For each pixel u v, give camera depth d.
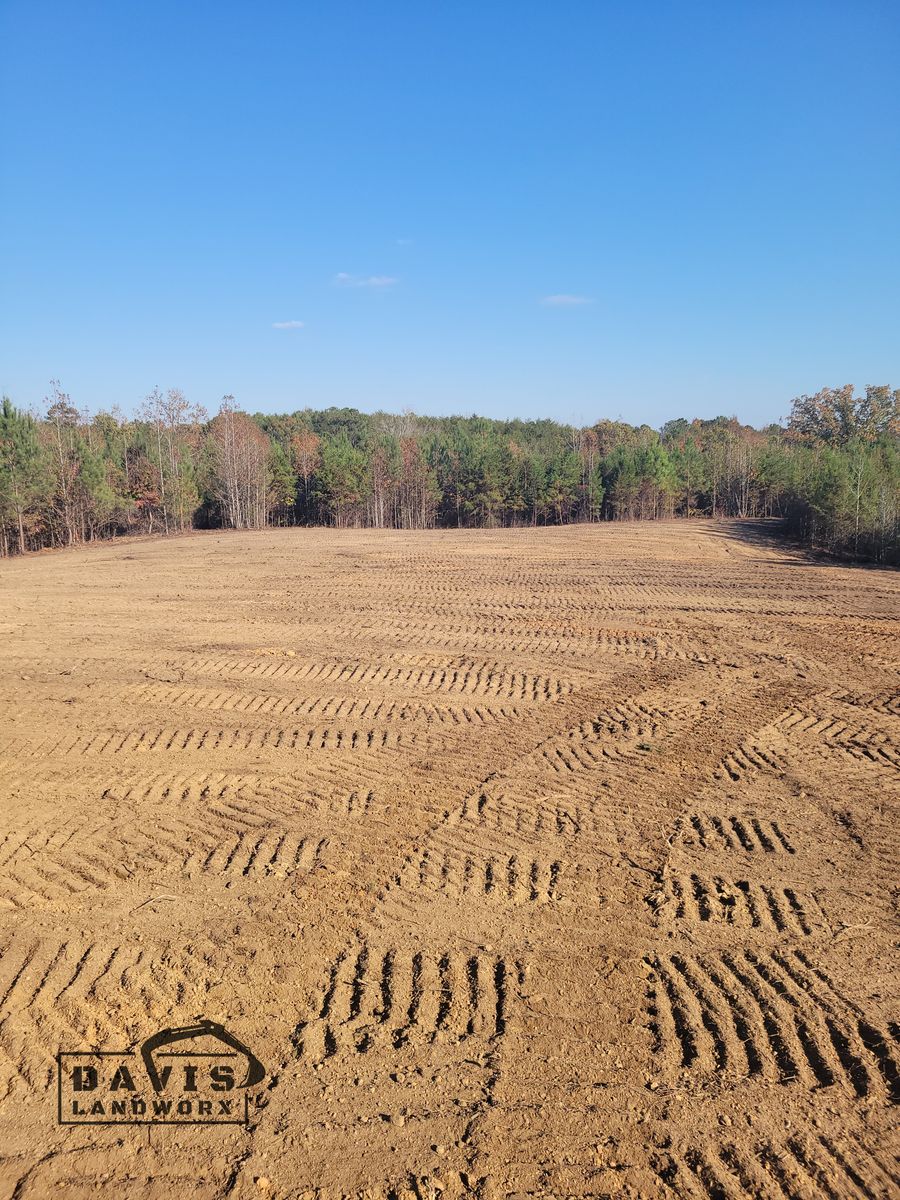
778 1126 3.97
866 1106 4.09
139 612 18.89
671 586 22.80
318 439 79.75
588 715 10.78
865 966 5.29
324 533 47.16
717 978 5.16
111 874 6.56
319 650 14.78
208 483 56.72
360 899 6.13
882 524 28.86
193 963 5.35
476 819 7.54
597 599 20.53
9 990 5.11
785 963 5.32
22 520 38.56
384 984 5.11
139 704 11.37
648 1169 3.73
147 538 45.56
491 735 9.98
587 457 76.88
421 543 38.22
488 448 70.19
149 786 8.39
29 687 12.28
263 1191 3.64
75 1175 3.75
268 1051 4.55
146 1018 4.84
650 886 6.33
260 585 23.39
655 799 8.00
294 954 5.44
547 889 6.28
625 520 64.31
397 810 7.74
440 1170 3.73
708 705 11.23
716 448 76.62
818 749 9.43
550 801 7.95
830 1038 4.59
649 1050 4.52
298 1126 4.01
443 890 6.26
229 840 7.14
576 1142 3.88
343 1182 3.68
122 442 54.84
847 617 17.84
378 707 11.20
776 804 7.88
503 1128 3.96
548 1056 4.47
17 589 22.78
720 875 6.50
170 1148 3.90
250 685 12.36
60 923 5.86
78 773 8.76
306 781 8.50
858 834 7.21
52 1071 4.43
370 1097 4.18
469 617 18.11
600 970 5.25
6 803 7.99
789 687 12.13
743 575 25.16
